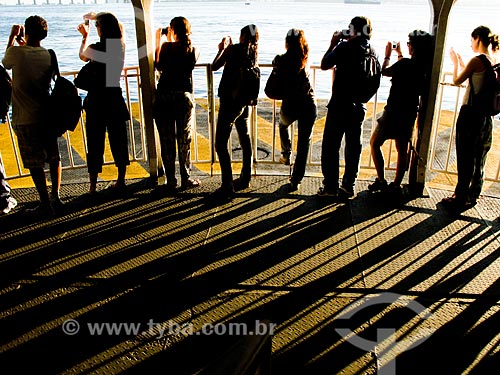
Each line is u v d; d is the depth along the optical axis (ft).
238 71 15.05
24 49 13.98
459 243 13.93
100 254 13.46
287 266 12.86
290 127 18.80
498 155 20.62
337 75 15.23
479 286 11.96
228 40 15.84
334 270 12.67
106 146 22.81
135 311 11.10
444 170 17.93
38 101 14.43
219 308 11.19
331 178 16.52
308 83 15.79
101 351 9.86
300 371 9.31
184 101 16.07
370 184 18.02
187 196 17.12
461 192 15.83
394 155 21.22
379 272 12.57
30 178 18.98
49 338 10.22
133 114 28.14
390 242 14.02
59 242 14.08
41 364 9.51
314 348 9.92
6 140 23.36
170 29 16.10
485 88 14.32
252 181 18.37
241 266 12.86
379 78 15.26
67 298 11.57
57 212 15.92
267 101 32.35
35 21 14.11
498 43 14.29
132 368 9.43
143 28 16.08
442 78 17.75
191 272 12.61
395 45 15.78
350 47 14.78
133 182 18.38
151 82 16.87
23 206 16.42
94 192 17.19
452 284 12.05
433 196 17.02
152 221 15.31
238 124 16.58
